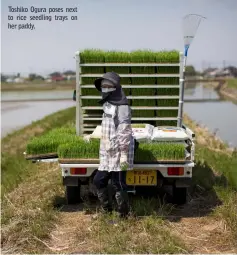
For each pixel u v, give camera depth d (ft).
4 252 14.78
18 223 16.93
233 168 24.02
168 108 21.93
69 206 19.81
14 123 69.97
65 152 17.88
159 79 21.61
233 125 62.13
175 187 19.19
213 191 21.25
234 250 14.69
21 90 198.90
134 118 22.22
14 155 37.55
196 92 179.22
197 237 15.90
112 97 16.40
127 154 16.05
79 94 21.70
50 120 63.57
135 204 18.66
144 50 22.04
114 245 14.83
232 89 170.60
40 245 15.39
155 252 14.30
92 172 18.07
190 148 19.47
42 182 24.57
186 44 21.11
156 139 19.21
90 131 22.53
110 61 21.42
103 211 17.81
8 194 22.77
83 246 15.23
